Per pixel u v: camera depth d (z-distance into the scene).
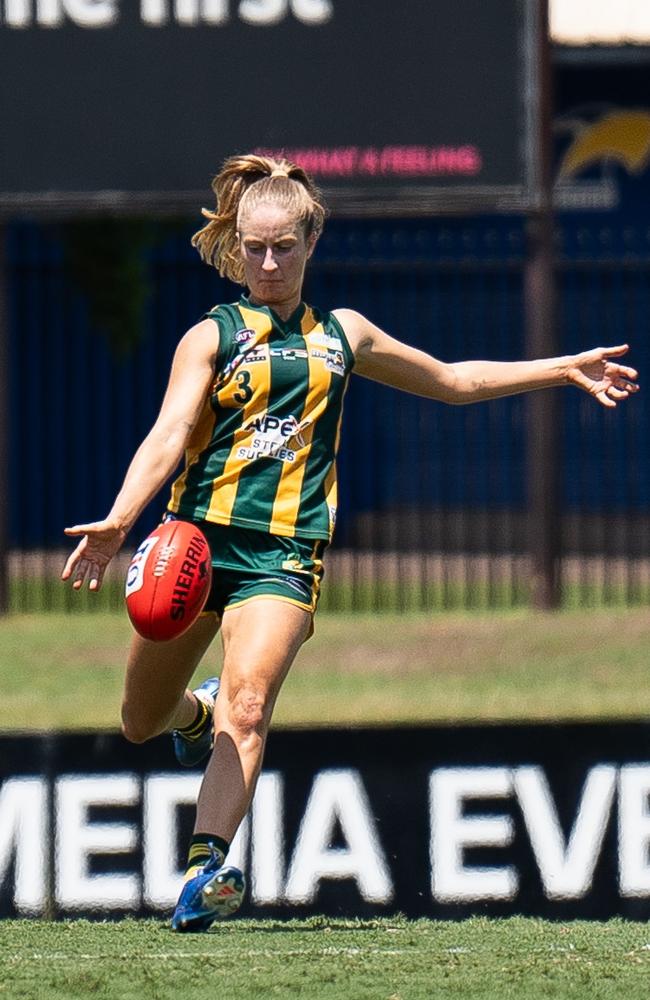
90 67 42.62
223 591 16.36
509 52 42.31
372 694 34.00
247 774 15.47
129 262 55.28
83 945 17.09
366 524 61.41
